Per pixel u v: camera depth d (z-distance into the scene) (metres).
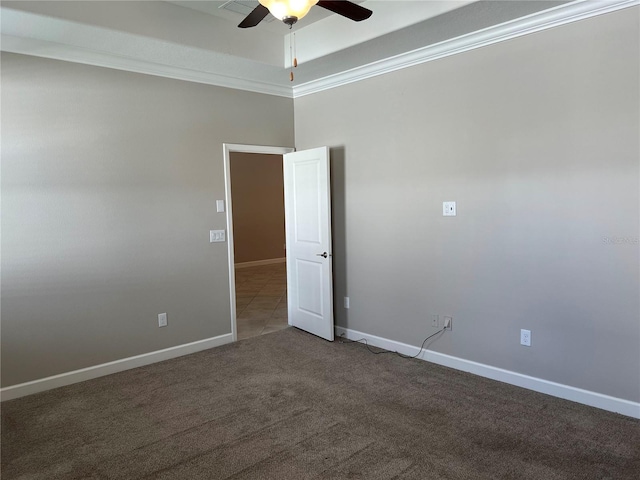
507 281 3.20
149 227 3.78
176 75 3.87
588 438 2.49
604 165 2.70
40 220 3.23
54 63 3.24
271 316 5.33
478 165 3.28
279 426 2.70
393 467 2.27
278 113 4.65
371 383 3.31
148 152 3.74
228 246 4.30
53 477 2.25
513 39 3.03
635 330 2.66
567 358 2.95
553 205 2.93
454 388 3.19
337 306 4.53
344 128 4.25
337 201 4.39
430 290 3.68
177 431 2.67
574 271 2.87
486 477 2.17
